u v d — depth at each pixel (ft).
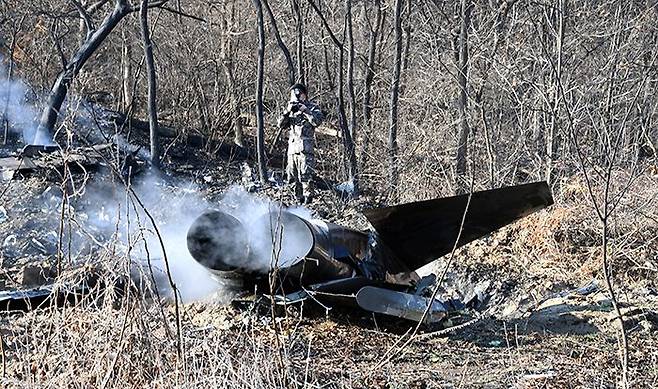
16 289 25.30
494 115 69.00
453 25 79.10
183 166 71.56
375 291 26.30
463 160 66.03
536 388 21.70
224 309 25.63
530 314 31.91
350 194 60.70
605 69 54.03
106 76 104.22
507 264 40.09
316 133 97.35
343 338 25.31
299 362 21.70
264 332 24.17
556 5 64.80
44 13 77.46
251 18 103.65
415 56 92.99
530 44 73.56
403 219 27.58
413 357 24.61
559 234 42.01
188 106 94.02
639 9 67.41
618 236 38.73
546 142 60.03
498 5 81.41
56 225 40.19
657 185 40.22
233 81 99.19
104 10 98.48
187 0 101.14
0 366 19.01
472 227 27.81
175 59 99.04
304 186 53.98
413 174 63.87
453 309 31.91
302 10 103.30
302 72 81.76
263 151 63.98
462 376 22.77
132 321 18.47
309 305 26.94
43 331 19.39
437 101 79.30
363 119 82.79
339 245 27.27
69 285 20.71
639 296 33.94
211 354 18.31
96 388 17.87
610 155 28.40
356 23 105.09
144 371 18.26
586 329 28.91
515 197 26.53
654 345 26.68
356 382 21.12
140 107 100.78
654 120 47.85
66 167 21.35
